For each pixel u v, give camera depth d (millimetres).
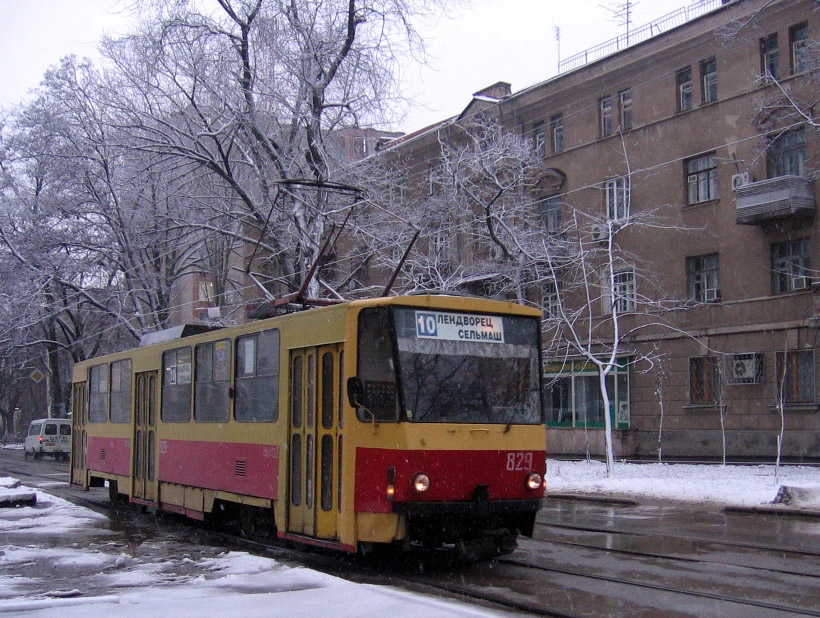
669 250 28422
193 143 25312
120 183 27859
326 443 10242
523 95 33344
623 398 29641
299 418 10797
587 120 31266
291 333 11070
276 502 11008
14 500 17297
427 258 25188
